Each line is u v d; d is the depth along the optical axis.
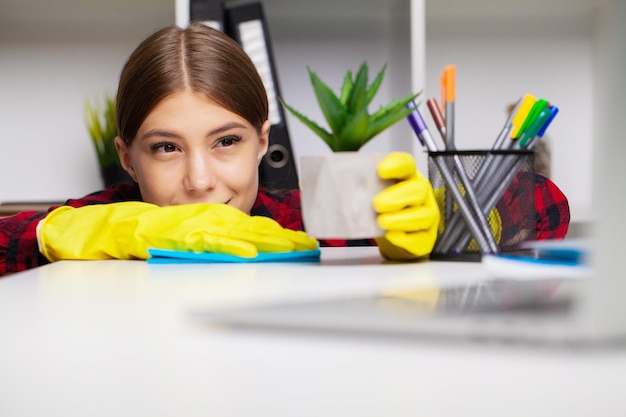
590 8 1.83
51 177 1.92
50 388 0.19
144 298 0.35
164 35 0.94
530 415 0.16
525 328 0.21
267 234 0.62
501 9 1.83
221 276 0.47
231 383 0.19
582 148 1.88
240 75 0.96
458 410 0.16
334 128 0.54
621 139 0.20
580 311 0.21
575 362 0.19
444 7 1.81
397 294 0.30
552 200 0.90
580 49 1.87
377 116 0.55
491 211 0.57
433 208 0.56
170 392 0.18
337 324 0.24
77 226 0.67
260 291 0.38
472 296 0.29
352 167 0.52
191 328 0.26
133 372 0.20
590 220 0.20
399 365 0.19
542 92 1.88
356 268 0.52
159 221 0.63
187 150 0.93
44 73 1.90
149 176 0.95
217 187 0.95
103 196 1.07
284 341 0.23
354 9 1.82
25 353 0.23
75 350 0.23
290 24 1.84
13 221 0.82
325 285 0.40
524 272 0.41
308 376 0.19
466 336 0.22
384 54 1.84
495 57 1.87
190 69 0.92
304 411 0.17
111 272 0.51
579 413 0.16
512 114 0.58
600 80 0.20
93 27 1.89
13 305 0.34
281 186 1.51
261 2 1.58
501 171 0.56
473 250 0.57
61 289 0.40
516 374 0.18
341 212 0.53
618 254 0.20
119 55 1.90
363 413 0.17
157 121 0.92
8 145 1.91
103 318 0.29
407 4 1.57
